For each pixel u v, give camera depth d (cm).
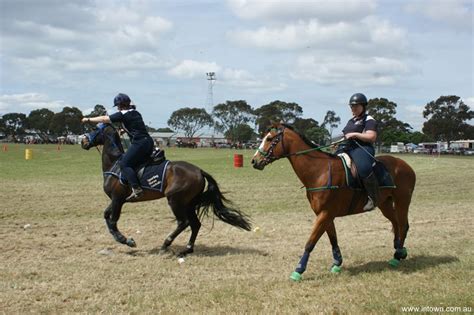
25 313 609
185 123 14212
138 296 671
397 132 10725
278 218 1371
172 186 934
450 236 1112
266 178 2552
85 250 970
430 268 813
